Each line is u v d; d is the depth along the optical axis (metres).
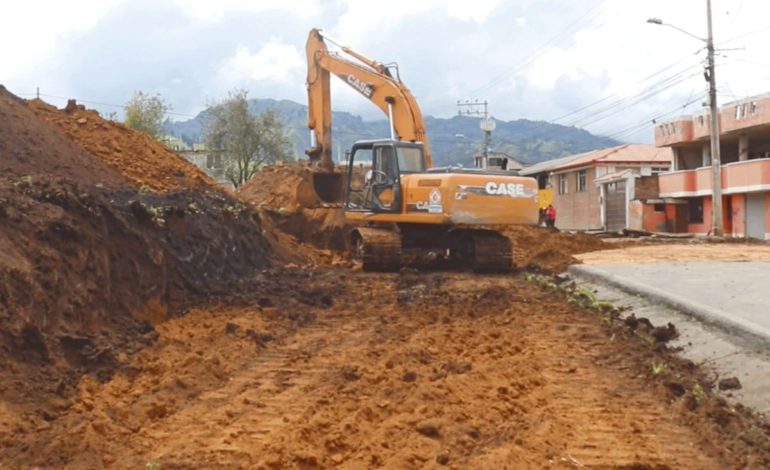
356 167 17.70
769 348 8.19
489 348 9.73
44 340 7.60
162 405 7.18
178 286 11.30
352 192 17.67
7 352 7.15
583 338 10.28
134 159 17.16
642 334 9.98
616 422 7.04
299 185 21.62
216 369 8.48
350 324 11.17
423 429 6.53
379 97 19.84
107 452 6.07
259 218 16.59
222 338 9.79
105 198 11.44
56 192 9.62
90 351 8.11
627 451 6.30
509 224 16.19
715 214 32.97
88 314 8.79
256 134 48.78
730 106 35.50
